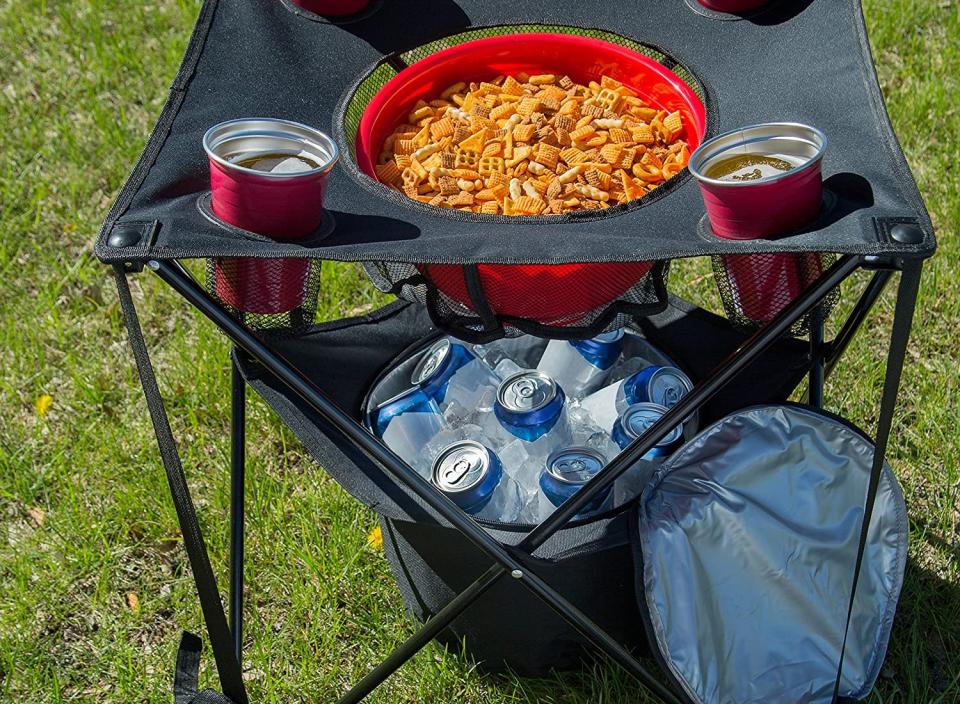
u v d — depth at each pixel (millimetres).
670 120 1294
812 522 1275
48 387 2023
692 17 1403
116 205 1072
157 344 2115
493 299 1128
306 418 1328
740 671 1263
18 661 1565
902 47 2684
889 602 1296
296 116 1314
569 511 1171
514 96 1362
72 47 2957
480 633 1403
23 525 1785
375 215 1127
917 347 1931
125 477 1821
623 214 1114
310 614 1582
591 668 1459
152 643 1589
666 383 1421
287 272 1151
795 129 1021
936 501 1667
